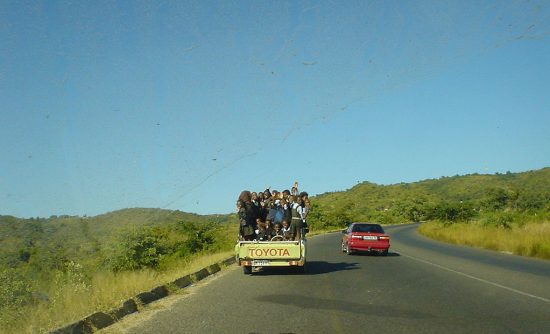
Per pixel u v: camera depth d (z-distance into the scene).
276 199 17.66
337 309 10.48
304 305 10.95
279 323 9.16
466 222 54.62
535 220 43.16
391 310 10.36
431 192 136.12
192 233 28.77
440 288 13.43
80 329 8.45
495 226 42.09
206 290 13.35
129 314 10.15
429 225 58.88
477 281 14.84
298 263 16.23
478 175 141.75
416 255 25.23
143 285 12.38
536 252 24.61
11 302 9.99
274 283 14.49
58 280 12.10
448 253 26.78
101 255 20.25
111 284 12.55
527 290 13.08
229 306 10.88
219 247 28.66
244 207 17.05
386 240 24.89
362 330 8.62
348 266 19.42
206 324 9.11
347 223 75.94
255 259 16.33
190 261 21.30
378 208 120.75
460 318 9.57
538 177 110.12
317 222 70.25
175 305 11.09
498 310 10.36
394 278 15.57
